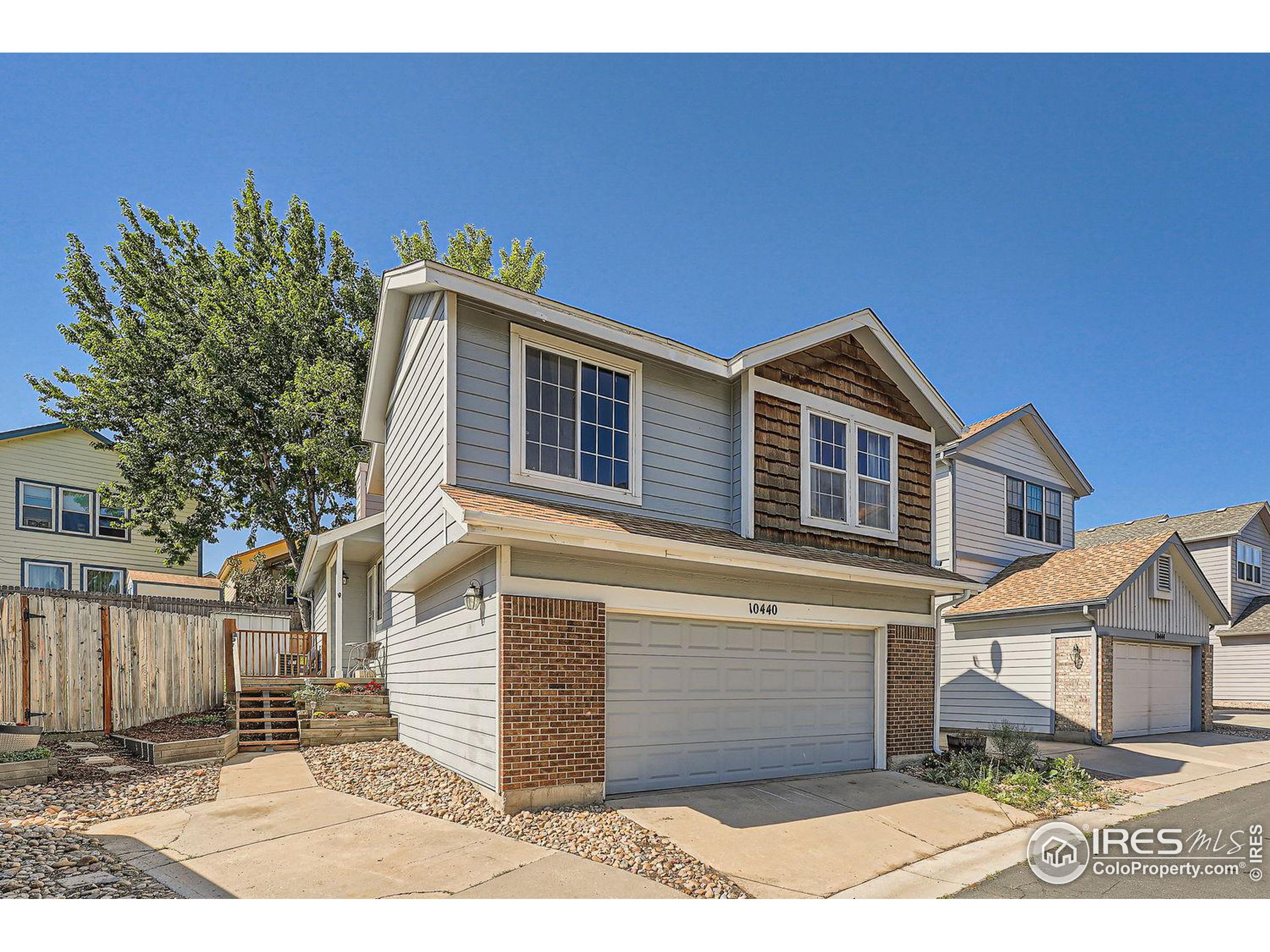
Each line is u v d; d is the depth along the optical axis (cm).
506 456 873
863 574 1023
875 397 1235
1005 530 2025
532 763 765
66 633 1056
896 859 706
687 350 1015
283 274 2378
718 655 972
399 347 1157
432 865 607
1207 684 1816
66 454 2469
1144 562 1614
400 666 1234
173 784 843
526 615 784
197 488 2264
